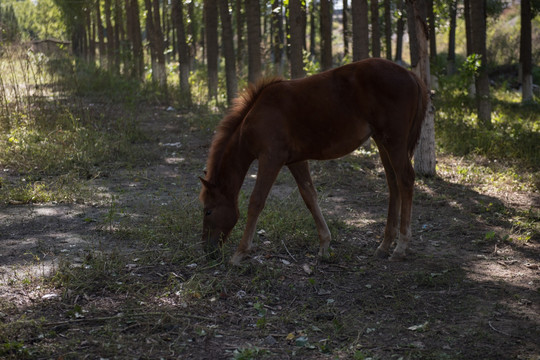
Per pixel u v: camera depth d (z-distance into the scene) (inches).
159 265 188.2
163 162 367.2
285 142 184.7
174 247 205.5
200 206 257.0
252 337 142.9
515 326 148.1
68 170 326.3
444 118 524.1
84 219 235.6
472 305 161.8
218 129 194.1
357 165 353.7
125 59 829.8
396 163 191.3
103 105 563.8
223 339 141.1
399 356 133.0
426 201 280.7
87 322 145.4
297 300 167.3
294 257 202.1
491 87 893.2
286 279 182.2
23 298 157.4
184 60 682.8
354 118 186.5
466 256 205.5
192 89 735.1
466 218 253.0
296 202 268.7
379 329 148.2
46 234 218.5
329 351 135.4
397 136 188.4
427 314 157.0
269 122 183.3
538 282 178.9
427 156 333.7
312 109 184.1
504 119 532.1
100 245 200.1
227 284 173.5
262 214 242.5
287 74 897.5
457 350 135.7
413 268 192.9
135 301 158.6
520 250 210.7
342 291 173.9
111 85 688.4
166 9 1163.3
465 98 645.3
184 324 146.6
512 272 188.4
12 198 264.4
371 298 168.2
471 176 331.3
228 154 190.1
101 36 1103.0
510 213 257.3
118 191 289.9
